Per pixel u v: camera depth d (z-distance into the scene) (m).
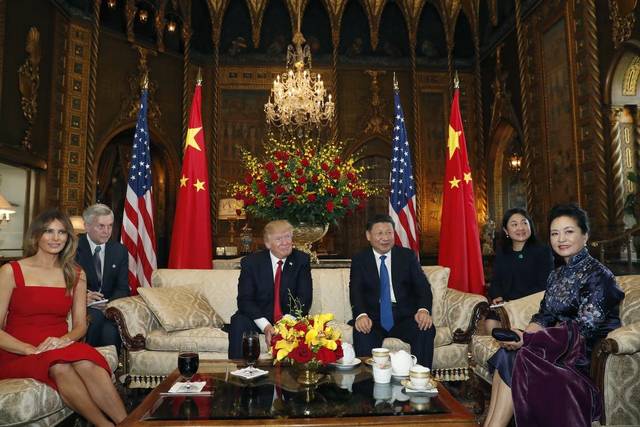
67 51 9.86
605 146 8.27
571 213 2.79
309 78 9.73
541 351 2.54
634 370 2.62
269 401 2.42
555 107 9.66
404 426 2.14
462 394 4.09
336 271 4.89
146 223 6.23
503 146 12.28
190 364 2.65
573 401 2.38
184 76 11.90
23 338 3.08
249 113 12.59
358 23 13.02
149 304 4.21
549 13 9.79
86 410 2.74
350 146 12.72
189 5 11.84
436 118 13.05
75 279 3.31
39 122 8.93
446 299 4.48
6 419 2.51
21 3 8.30
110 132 10.53
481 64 12.90
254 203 5.39
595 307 2.63
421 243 12.58
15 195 8.84
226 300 4.75
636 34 7.41
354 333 3.88
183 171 6.52
